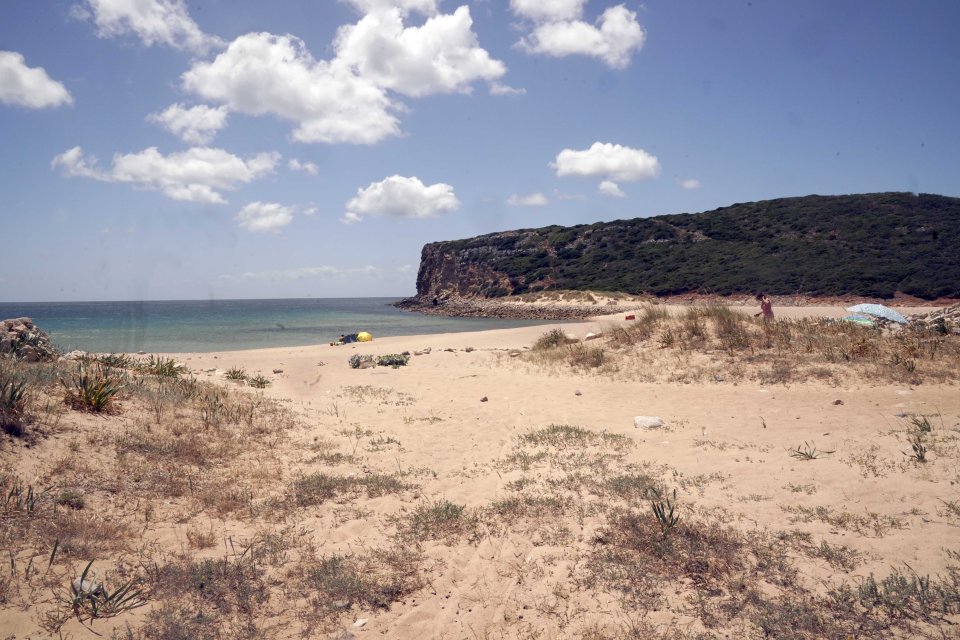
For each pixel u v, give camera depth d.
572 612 3.49
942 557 3.73
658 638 3.17
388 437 7.73
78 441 5.56
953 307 16.59
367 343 23.66
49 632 2.96
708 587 3.64
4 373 6.61
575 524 4.68
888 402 8.42
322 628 3.31
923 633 3.04
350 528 4.71
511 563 4.11
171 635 3.07
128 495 4.86
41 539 3.83
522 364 13.98
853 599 3.37
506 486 5.66
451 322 48.25
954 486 4.80
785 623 3.21
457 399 10.52
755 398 9.26
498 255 78.81
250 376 13.37
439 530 4.67
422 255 95.06
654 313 15.17
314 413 9.18
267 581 3.77
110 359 10.23
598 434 7.55
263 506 5.07
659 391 10.23
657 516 4.46
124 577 3.61
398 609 3.55
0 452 4.86
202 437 6.71
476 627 3.38
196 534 4.33
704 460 6.20
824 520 4.45
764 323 13.34
